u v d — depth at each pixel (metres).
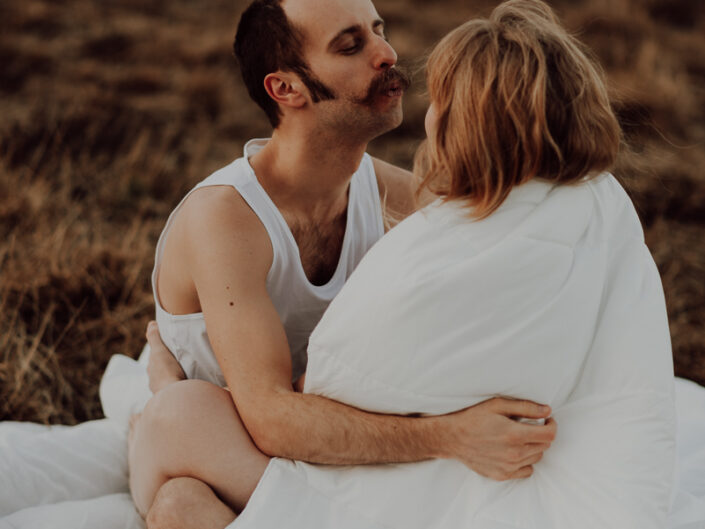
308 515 1.46
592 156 1.42
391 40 6.11
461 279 1.37
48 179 4.17
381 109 1.76
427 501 1.45
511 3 1.50
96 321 2.95
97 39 6.12
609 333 1.43
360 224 1.98
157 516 1.53
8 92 5.25
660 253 3.80
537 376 1.40
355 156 1.83
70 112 4.95
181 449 1.56
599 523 1.36
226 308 1.63
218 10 7.07
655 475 1.35
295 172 1.80
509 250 1.37
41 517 1.72
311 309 1.89
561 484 1.43
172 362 1.91
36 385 2.60
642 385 1.39
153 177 4.28
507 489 1.45
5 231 3.50
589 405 1.43
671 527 1.55
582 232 1.44
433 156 1.48
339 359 1.46
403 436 1.45
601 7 6.82
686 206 4.20
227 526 1.44
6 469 1.83
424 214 1.46
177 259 1.75
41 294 3.05
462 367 1.39
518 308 1.38
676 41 6.51
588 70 1.43
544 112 1.36
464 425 1.42
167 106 5.29
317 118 1.75
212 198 1.72
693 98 5.57
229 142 4.93
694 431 2.00
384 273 1.42
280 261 1.75
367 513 1.45
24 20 6.31
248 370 1.58
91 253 3.31
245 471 1.54
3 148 4.45
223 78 5.70
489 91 1.37
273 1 1.73
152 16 6.84
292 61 1.71
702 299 3.47
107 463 1.95
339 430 1.47
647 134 4.96
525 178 1.41
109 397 2.22
